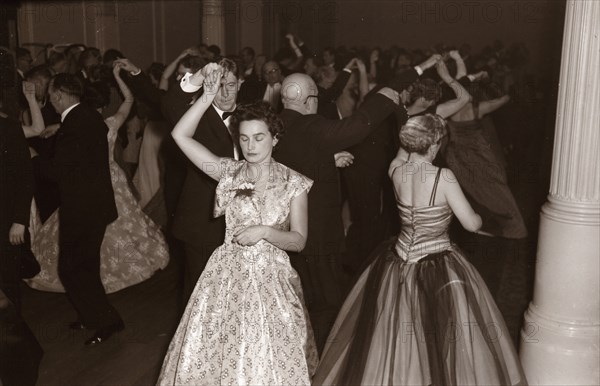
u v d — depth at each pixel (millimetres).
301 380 2979
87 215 4074
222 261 3057
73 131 4059
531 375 3393
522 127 8594
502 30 14188
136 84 4715
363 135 3826
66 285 4141
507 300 4691
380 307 3199
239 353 2916
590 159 3113
